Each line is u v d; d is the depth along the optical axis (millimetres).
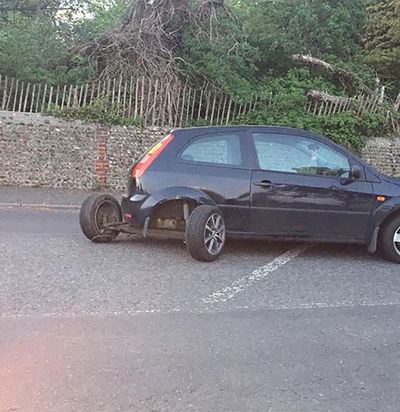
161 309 4961
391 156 14750
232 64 14984
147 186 6875
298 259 7188
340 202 7078
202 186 6863
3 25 15305
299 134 7305
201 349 4141
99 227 7434
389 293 5816
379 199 7141
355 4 17656
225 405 3354
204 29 14930
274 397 3482
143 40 14180
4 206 10555
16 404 3260
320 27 16578
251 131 7211
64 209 10781
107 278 5836
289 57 16062
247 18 16094
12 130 12547
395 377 3836
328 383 3703
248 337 4414
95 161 13008
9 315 4637
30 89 13109
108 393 3432
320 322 4832
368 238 7191
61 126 12789
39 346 4059
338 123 14273
